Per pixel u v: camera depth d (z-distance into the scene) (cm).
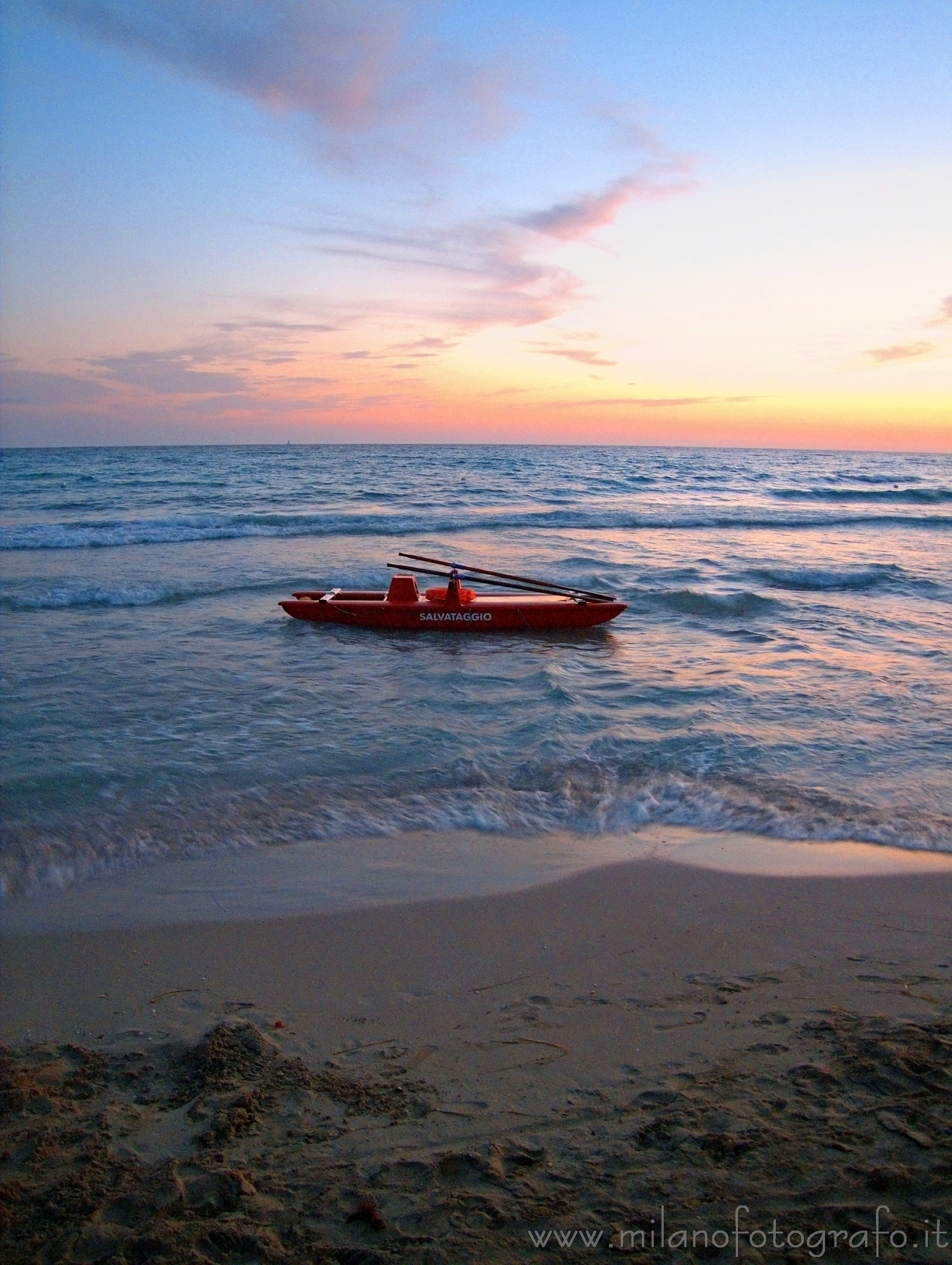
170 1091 309
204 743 749
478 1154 268
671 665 1052
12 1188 257
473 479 4481
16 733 763
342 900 492
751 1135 272
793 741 765
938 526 2755
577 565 1845
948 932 452
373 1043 344
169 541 2148
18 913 470
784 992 383
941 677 982
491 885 512
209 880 514
